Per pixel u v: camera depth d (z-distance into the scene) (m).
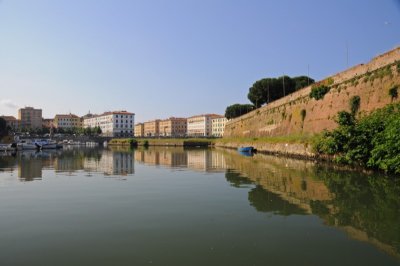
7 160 63.12
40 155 81.44
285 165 44.84
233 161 54.69
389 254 12.78
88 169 44.81
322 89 61.25
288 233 15.23
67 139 190.88
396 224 16.56
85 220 17.64
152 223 16.97
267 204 21.03
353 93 51.97
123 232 15.57
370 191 24.91
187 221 17.28
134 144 171.62
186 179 33.28
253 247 13.55
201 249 13.39
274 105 86.31
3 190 27.14
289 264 11.96
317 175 33.94
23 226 16.64
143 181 32.16
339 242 14.06
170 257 12.62
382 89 45.44
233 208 20.03
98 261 12.33
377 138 34.53
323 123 59.00
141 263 12.12
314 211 19.16
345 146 38.75
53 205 21.28
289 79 126.88
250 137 102.19
